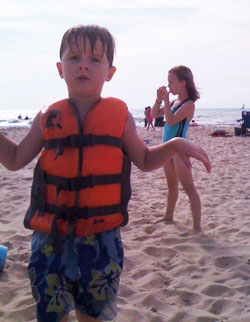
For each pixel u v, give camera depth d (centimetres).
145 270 351
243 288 320
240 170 881
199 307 292
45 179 177
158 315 276
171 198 490
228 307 292
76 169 171
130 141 188
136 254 387
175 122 422
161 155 190
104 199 175
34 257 179
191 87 432
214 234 446
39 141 188
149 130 2264
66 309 177
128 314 275
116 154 177
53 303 173
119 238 186
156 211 544
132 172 855
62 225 174
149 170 193
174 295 309
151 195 639
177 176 482
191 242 422
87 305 176
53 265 174
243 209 559
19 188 668
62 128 175
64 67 181
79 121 175
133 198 618
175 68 429
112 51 184
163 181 759
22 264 355
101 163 173
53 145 175
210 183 736
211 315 277
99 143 174
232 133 2112
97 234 178
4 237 434
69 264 174
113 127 177
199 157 184
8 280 327
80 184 171
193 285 326
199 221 457
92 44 176
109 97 186
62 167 173
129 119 187
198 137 1866
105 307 176
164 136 438
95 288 174
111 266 177
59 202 173
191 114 432
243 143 1528
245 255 387
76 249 175
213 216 523
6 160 190
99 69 178
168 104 426
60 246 169
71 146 172
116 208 179
